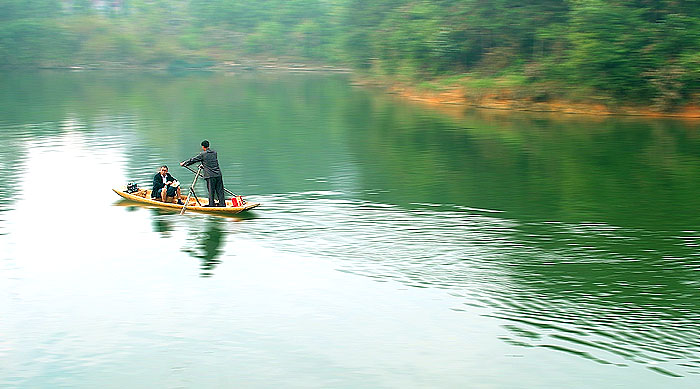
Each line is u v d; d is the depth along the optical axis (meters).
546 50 52.06
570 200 21.36
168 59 104.94
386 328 12.47
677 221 19.09
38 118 39.91
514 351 11.60
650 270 15.24
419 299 13.69
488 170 25.84
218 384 10.70
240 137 33.66
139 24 117.56
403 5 67.50
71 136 33.31
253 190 22.59
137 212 19.64
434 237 17.58
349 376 10.91
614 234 17.88
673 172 25.41
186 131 35.50
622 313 13.01
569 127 37.72
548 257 16.09
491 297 13.76
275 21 113.88
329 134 34.91
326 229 18.20
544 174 25.12
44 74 85.62
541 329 12.38
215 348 11.77
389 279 14.71
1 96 53.56
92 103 48.97
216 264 15.58
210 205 19.70
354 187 23.09
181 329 12.45
